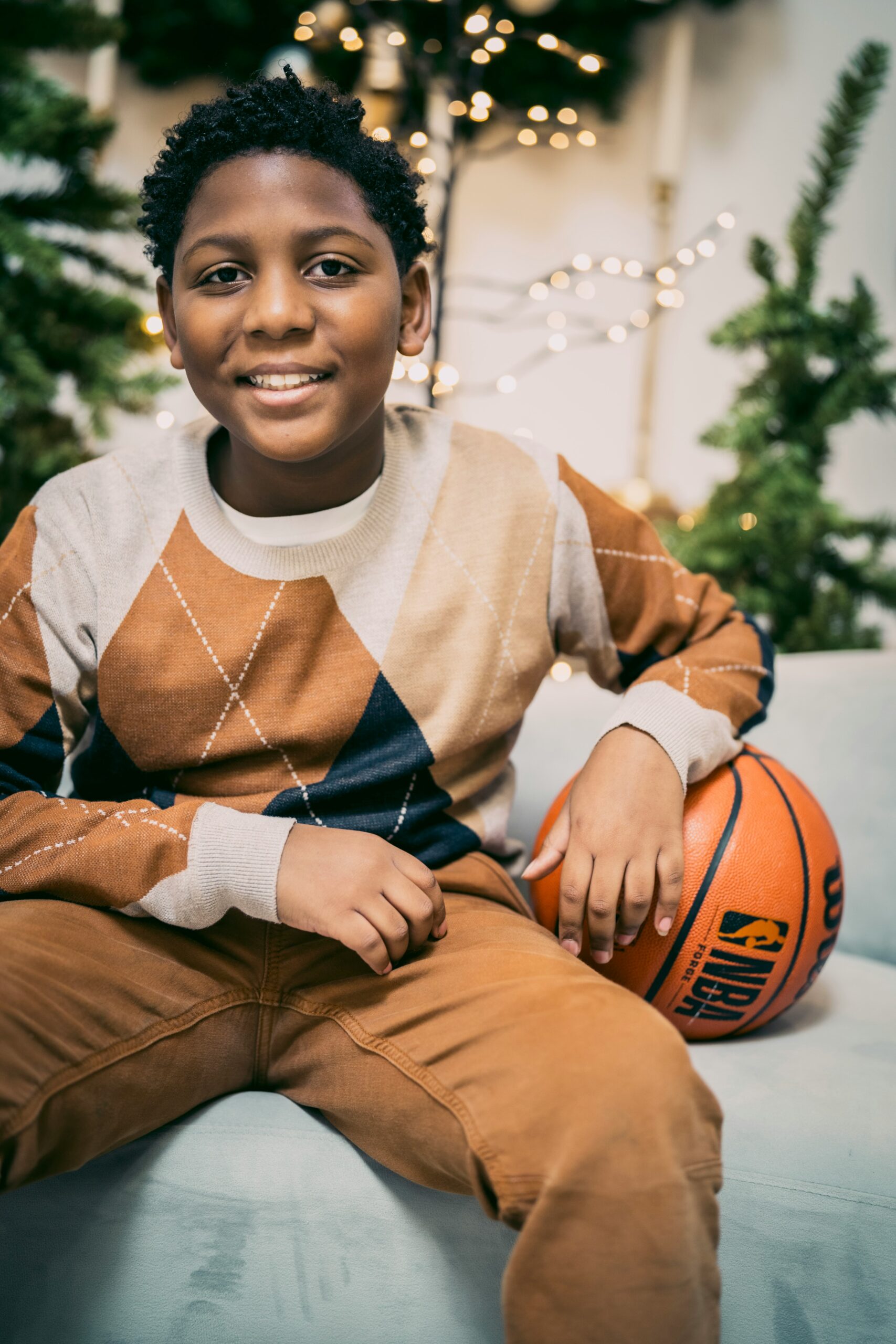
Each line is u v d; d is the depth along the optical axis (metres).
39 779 0.84
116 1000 0.71
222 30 2.83
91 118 1.75
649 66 3.21
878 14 3.19
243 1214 0.69
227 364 0.78
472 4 2.72
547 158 3.26
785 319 2.20
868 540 2.66
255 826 0.75
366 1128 0.69
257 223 0.76
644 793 0.82
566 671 1.64
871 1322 0.70
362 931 0.70
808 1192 0.70
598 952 0.80
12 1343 0.69
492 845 0.95
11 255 1.70
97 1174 0.70
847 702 1.31
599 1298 0.56
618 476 3.35
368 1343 0.69
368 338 0.78
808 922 0.86
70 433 1.97
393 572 0.87
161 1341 0.69
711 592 1.02
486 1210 0.61
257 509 0.88
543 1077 0.60
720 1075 0.80
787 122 3.25
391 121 2.69
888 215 3.18
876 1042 0.89
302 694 0.84
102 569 0.85
